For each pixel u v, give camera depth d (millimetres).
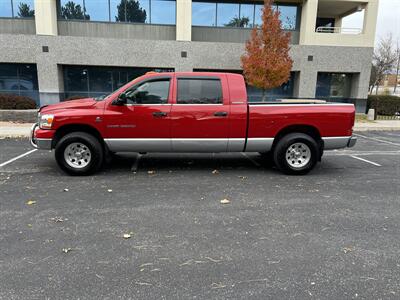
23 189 5781
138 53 18781
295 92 20781
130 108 6559
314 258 3586
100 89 20016
